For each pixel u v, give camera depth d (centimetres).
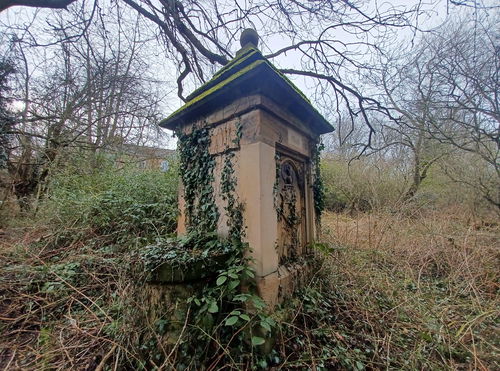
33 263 323
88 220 405
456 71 536
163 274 192
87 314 242
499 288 329
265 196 224
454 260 410
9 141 590
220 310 199
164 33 469
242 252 225
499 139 486
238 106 241
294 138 291
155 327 189
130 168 607
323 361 192
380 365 198
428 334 226
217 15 430
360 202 786
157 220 419
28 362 189
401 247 479
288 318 225
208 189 271
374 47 405
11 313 251
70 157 625
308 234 325
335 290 315
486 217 586
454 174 646
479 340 228
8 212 534
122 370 178
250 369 180
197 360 177
